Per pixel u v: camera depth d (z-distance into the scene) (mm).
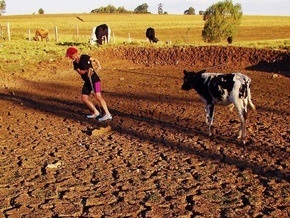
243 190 7074
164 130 11148
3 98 17141
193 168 8172
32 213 6484
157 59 29438
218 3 40219
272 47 29375
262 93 17047
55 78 23391
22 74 23859
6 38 42750
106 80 22344
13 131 11586
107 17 106000
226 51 28078
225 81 9680
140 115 13188
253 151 9125
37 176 7996
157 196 6906
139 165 8414
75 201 6871
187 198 6852
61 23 80312
